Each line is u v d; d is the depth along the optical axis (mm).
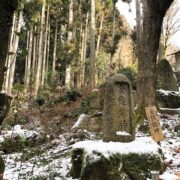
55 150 9234
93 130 11820
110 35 37094
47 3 29438
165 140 9383
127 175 5934
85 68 33469
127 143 6469
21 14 19844
